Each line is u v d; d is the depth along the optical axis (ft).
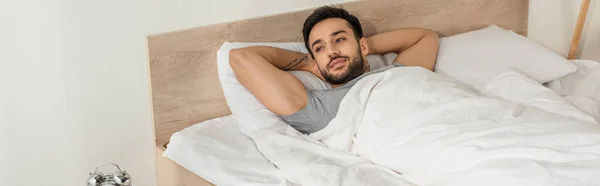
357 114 7.11
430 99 7.02
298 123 7.30
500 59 8.62
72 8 7.32
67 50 7.39
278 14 8.27
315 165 6.48
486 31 9.21
